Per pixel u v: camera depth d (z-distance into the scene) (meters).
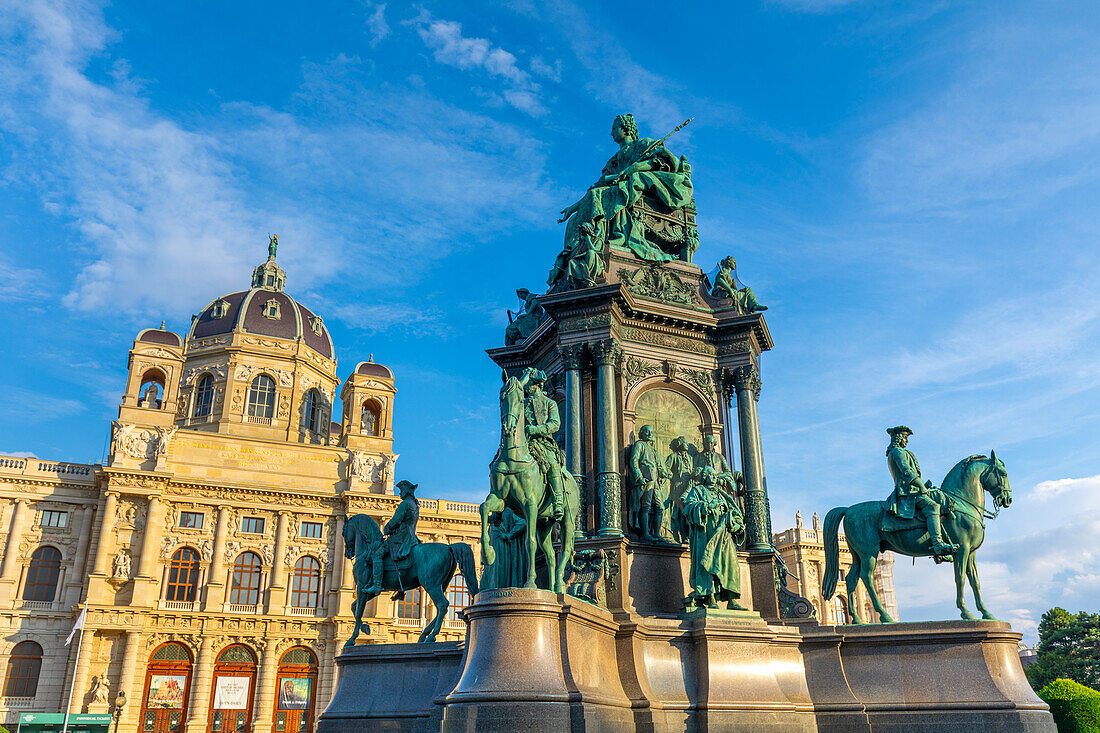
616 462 19.05
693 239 23.28
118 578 65.94
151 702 64.12
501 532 17.64
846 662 17.17
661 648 16.55
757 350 22.20
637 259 21.67
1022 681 16.39
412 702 17.48
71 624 65.00
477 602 14.13
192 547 69.75
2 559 65.50
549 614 13.98
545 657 13.58
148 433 70.69
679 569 18.69
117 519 67.81
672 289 21.61
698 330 21.39
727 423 21.11
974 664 16.39
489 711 12.89
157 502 68.81
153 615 65.62
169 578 68.50
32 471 68.50
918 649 16.81
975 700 16.02
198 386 84.88
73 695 61.50
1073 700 25.59
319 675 68.50
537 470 15.46
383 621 70.00
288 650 68.56
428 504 77.06
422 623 71.94
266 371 85.44
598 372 19.81
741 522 18.22
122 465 68.75
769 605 18.86
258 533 71.56
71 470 70.06
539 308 23.17
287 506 72.62
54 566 67.25
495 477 15.22
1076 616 70.31
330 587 71.50
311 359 89.12
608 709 14.18
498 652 13.54
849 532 18.69
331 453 76.38
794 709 16.34
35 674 63.50
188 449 71.81
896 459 18.36
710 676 16.34
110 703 63.03
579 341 20.12
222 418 82.00
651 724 15.05
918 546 17.97
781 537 74.62
